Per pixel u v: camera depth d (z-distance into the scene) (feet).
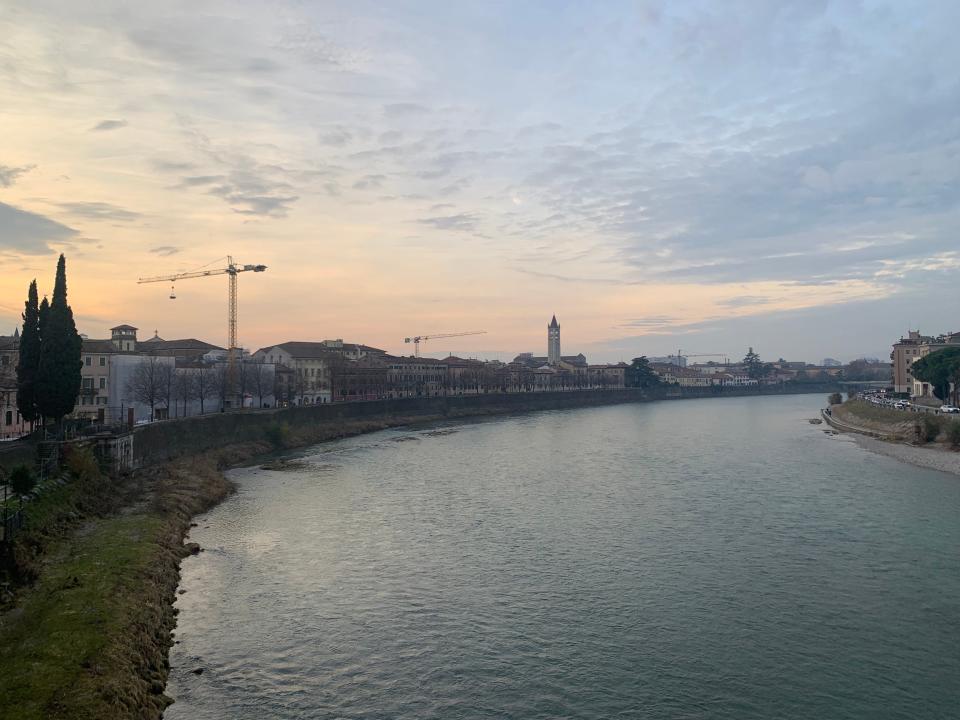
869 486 276.41
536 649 129.80
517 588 161.27
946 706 108.99
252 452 388.98
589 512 235.20
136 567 154.10
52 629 116.57
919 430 404.16
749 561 178.70
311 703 110.42
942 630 136.05
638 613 146.00
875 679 117.70
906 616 142.92
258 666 122.42
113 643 114.01
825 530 207.31
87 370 392.88
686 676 119.34
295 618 143.64
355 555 186.50
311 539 202.39
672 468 331.98
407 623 141.49
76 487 206.80
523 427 582.35
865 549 187.83
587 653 128.06
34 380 266.16
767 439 463.83
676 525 215.92
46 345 260.62
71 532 177.99
